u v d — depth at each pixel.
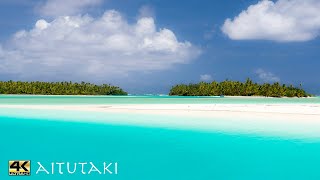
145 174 12.70
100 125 23.14
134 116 27.23
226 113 28.73
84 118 26.48
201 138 18.39
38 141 18.50
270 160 14.32
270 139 17.84
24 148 16.84
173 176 12.49
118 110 32.69
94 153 15.75
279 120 23.91
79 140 18.56
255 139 17.84
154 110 32.50
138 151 15.98
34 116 28.20
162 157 14.87
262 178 12.31
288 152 15.45
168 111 31.02
